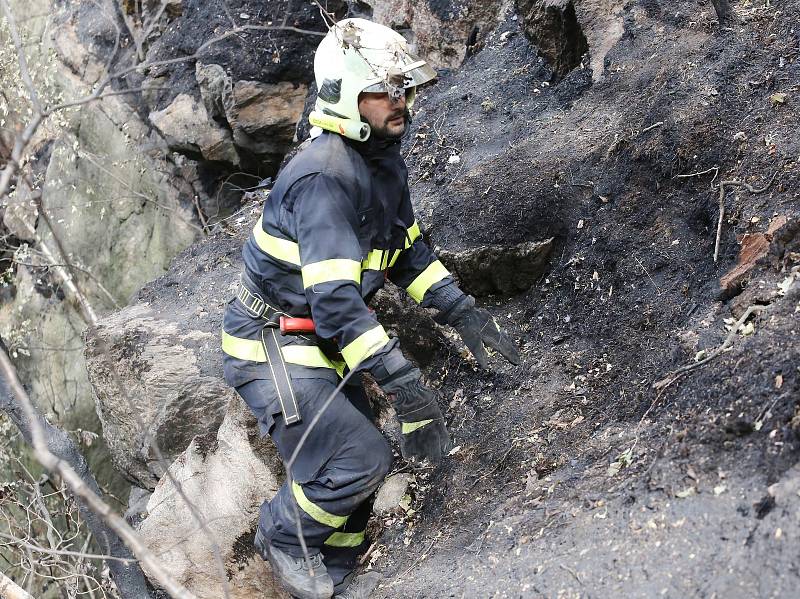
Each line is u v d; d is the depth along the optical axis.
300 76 5.61
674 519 2.30
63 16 6.71
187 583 3.45
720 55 3.59
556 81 4.31
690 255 3.17
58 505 5.71
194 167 6.09
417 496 3.26
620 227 3.41
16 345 6.46
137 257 6.23
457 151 4.19
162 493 3.56
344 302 2.56
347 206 2.63
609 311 3.28
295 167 2.68
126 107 6.26
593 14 4.11
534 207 3.61
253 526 3.38
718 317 2.87
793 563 2.01
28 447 6.23
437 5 5.01
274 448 3.41
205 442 3.55
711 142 3.32
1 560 5.42
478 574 2.58
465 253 3.62
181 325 4.16
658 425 2.66
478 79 4.60
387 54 2.62
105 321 4.27
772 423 2.33
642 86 3.76
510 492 2.92
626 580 2.23
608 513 2.46
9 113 6.52
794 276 2.75
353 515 3.07
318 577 2.90
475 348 3.11
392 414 3.60
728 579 2.07
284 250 2.72
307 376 2.79
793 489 2.15
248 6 5.70
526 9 4.27
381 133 2.71
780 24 3.56
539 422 3.11
